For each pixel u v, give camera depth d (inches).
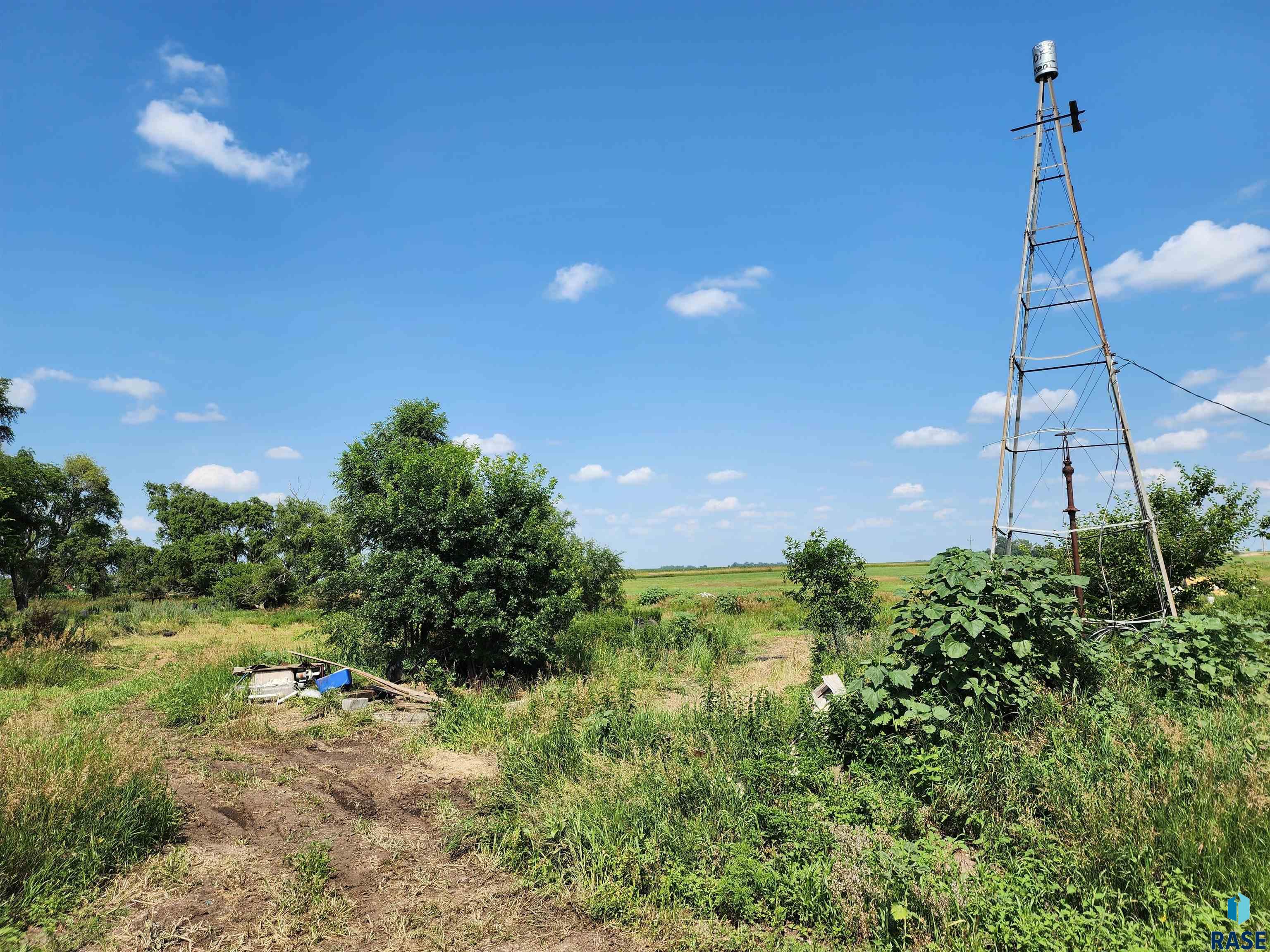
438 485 562.6
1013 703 293.0
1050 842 197.6
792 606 1088.2
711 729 335.3
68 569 1747.0
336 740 403.9
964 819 228.5
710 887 195.9
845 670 463.2
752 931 182.1
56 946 174.7
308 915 197.2
